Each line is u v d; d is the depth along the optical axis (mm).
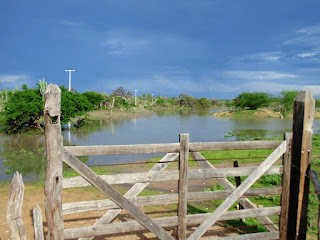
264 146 4512
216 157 13648
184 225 4258
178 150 4148
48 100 3467
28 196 7746
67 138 22719
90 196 7789
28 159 14062
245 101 58906
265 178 9008
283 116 53750
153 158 14867
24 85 25578
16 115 22656
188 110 86125
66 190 8305
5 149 16938
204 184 9430
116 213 4086
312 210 6363
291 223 4645
